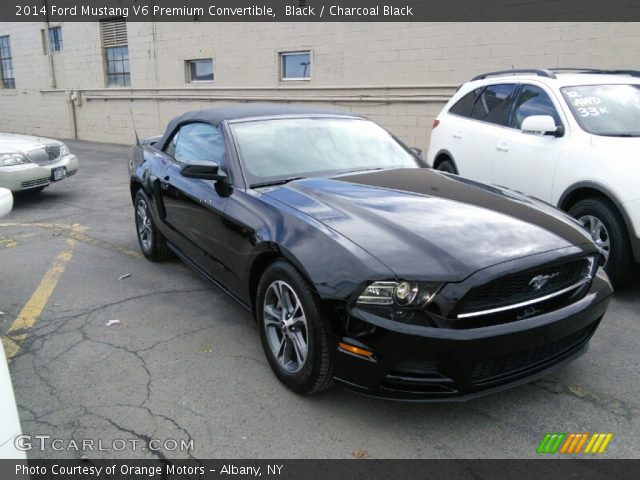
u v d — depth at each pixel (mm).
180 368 3416
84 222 7387
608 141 4652
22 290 4793
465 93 6855
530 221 3119
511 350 2609
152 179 5043
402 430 2816
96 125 18125
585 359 3533
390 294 2559
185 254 4637
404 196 3420
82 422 2863
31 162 8305
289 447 2686
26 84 20281
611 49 8117
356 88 11148
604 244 4523
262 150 4016
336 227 2957
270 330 3273
